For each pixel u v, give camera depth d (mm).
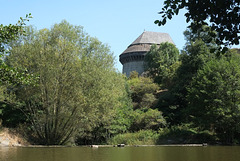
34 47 20016
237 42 5719
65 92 20969
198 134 27578
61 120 21984
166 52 60031
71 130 22750
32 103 24969
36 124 22953
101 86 20328
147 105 40844
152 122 31078
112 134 31094
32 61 20062
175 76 43000
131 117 33031
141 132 28672
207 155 10008
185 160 8188
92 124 22812
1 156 9625
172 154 10500
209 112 24594
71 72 20328
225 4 5508
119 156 9641
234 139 25578
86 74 19969
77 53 20719
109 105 21469
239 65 27328
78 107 20203
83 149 14070
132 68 74375
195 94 27359
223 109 23703
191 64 37625
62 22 22281
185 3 5871
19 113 29781
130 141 26781
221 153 10938
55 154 10461
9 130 27328
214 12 5641
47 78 19703
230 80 24922
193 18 5980
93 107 20000
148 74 59969
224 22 5645
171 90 38594
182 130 28766
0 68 10484
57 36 21078
